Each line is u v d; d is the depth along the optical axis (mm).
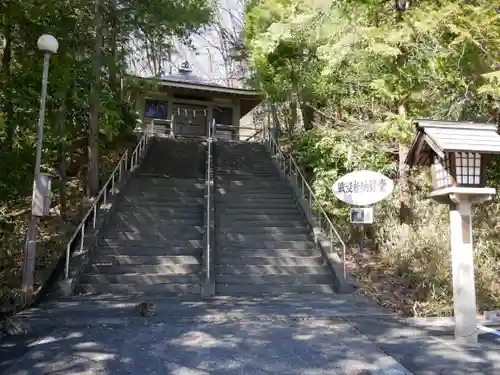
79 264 6777
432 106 6934
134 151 11750
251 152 14031
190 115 19625
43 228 8469
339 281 6719
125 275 6816
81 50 8562
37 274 6586
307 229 8805
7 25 7375
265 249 7879
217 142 14922
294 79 10430
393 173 8953
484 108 7004
